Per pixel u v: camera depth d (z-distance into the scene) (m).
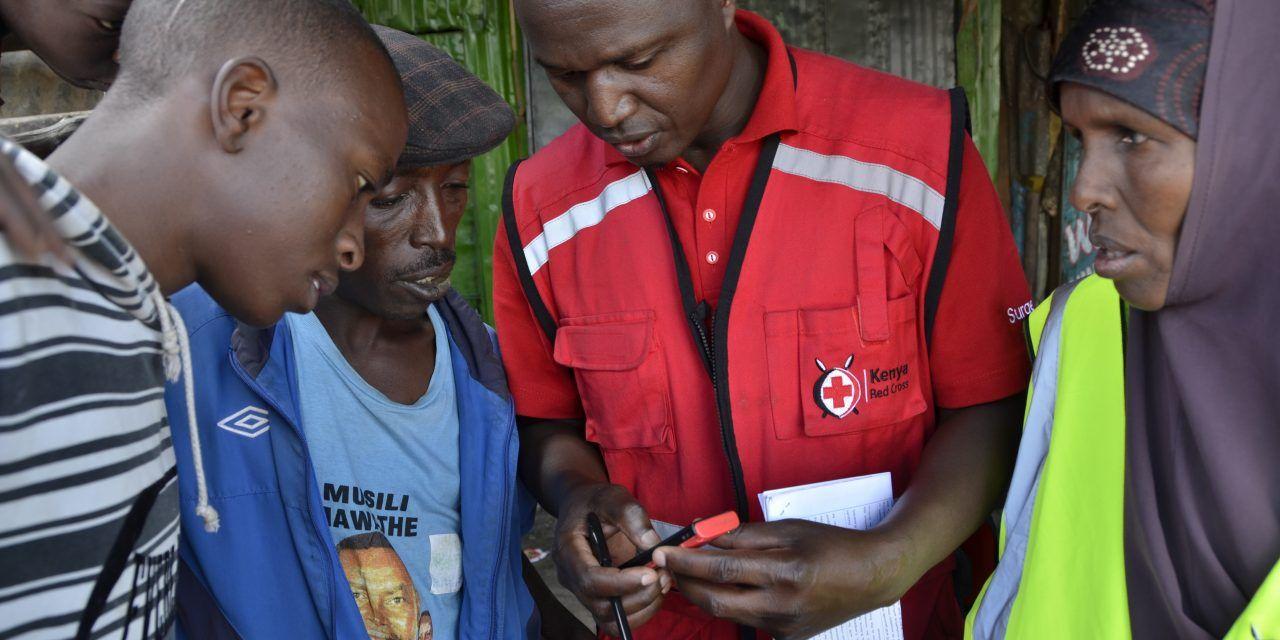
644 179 1.34
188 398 0.79
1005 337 1.30
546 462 1.44
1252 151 0.77
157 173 0.73
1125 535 0.96
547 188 1.41
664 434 1.35
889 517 1.18
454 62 1.29
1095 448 0.99
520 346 1.49
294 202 0.79
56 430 0.64
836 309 1.27
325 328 1.28
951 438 1.29
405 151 1.14
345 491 1.26
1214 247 0.81
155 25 0.75
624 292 1.35
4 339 0.59
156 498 0.77
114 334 0.68
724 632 1.39
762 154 1.27
